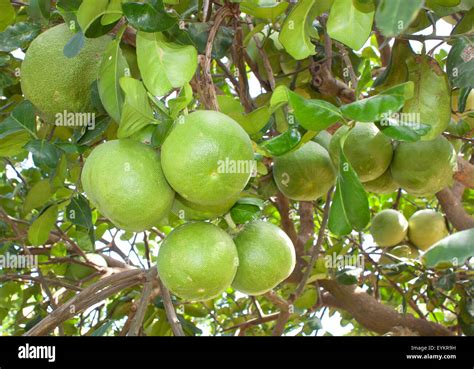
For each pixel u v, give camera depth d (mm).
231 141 1584
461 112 2264
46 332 1915
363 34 1684
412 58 2119
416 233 3902
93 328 3473
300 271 3719
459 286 3799
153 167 1659
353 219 1524
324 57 3090
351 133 2379
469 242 1566
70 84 1982
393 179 2590
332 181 2686
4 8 2104
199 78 2016
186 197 1650
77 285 3434
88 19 1640
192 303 4094
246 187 2107
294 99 1515
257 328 5102
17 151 2191
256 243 1892
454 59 2027
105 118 2021
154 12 1586
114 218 1663
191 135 1575
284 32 1877
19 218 3730
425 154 2355
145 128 1726
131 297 3551
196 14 2588
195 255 1709
